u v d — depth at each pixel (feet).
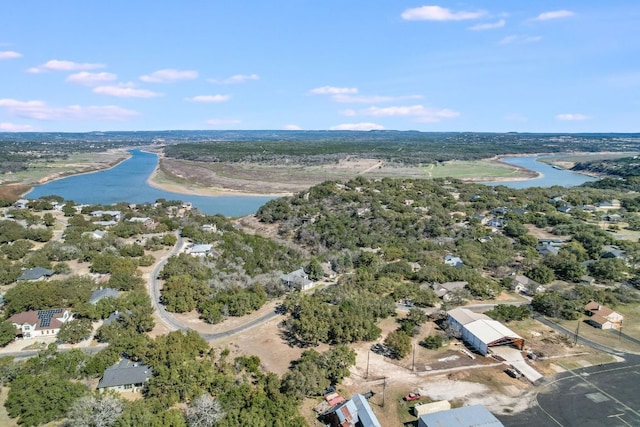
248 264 445.78
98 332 299.99
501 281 417.08
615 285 420.77
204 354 277.23
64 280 360.89
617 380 264.52
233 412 210.18
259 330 322.34
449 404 236.63
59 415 212.02
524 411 234.99
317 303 330.75
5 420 207.41
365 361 282.97
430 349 299.79
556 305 351.67
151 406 215.31
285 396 229.04
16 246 447.42
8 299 318.24
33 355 276.82
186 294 352.69
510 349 298.56
